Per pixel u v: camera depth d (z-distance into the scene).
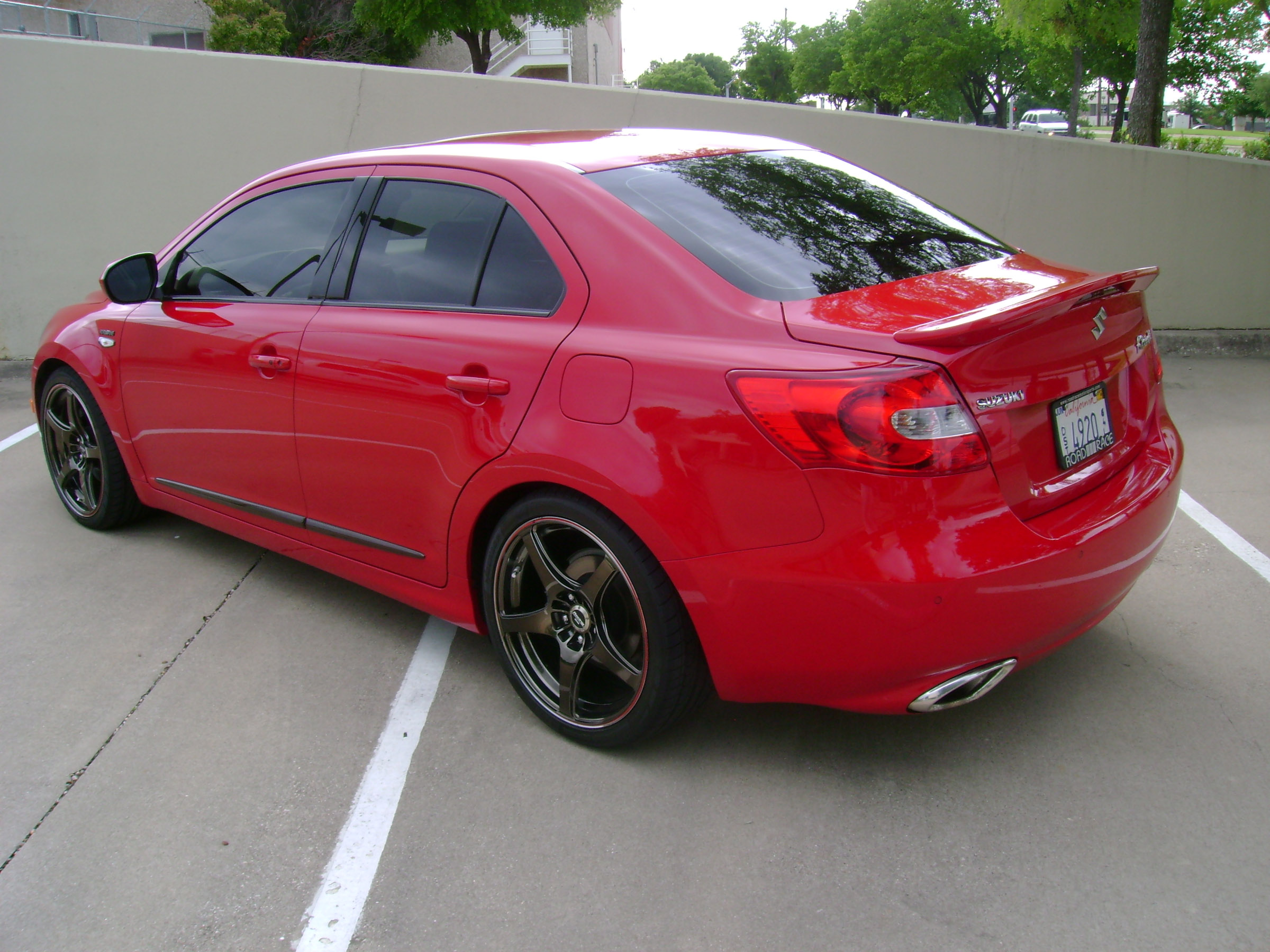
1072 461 2.34
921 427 2.00
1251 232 7.19
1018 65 52.47
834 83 65.38
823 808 2.39
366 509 3.03
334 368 2.98
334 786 2.56
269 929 2.10
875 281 2.42
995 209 7.18
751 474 2.12
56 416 4.31
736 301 2.28
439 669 3.13
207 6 31.41
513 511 2.59
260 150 7.01
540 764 2.62
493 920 2.09
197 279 3.60
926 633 2.05
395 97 6.99
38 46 6.63
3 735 2.81
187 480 3.73
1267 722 2.65
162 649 3.28
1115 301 2.48
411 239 2.93
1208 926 1.99
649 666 2.42
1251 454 4.88
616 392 2.32
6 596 3.68
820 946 1.99
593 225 2.52
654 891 2.16
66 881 2.25
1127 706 2.74
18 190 6.80
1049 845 2.23
